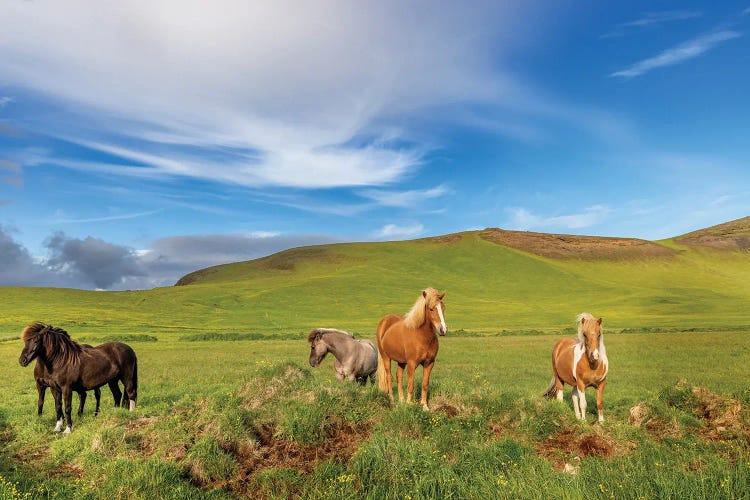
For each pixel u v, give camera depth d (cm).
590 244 15162
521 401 1003
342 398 961
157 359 2658
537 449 866
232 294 9594
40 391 1130
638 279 12269
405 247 14912
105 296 9312
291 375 1102
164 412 982
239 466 773
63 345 1065
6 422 1099
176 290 10169
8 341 3756
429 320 1020
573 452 840
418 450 777
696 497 620
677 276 12506
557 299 10012
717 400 1034
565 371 1112
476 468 755
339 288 10169
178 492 689
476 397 1029
